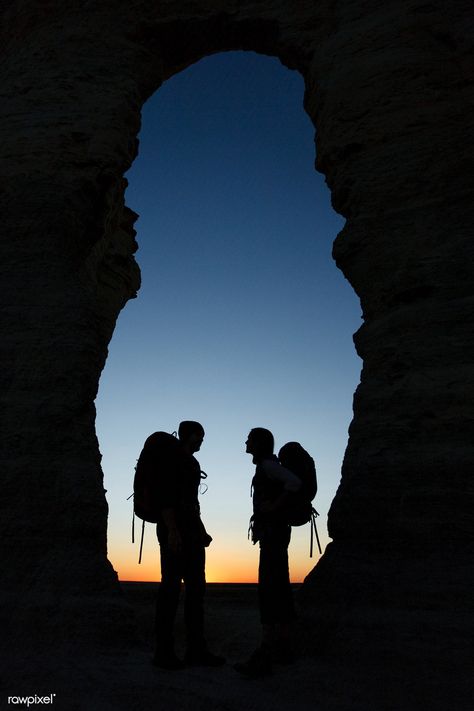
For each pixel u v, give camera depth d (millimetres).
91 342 7406
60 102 8797
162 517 5109
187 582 5289
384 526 5590
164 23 9477
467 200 6633
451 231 6539
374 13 8133
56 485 6617
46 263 7809
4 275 7773
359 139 7371
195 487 5363
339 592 5465
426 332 6199
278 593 5020
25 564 6285
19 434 6848
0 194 8312
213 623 8375
